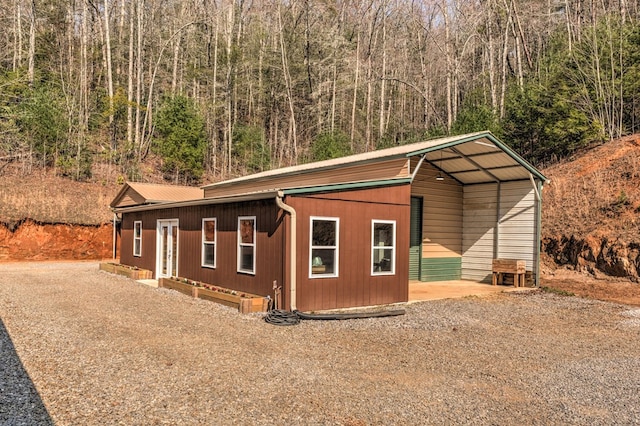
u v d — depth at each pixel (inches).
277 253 355.6
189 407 164.1
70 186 911.7
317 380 197.0
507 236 540.7
